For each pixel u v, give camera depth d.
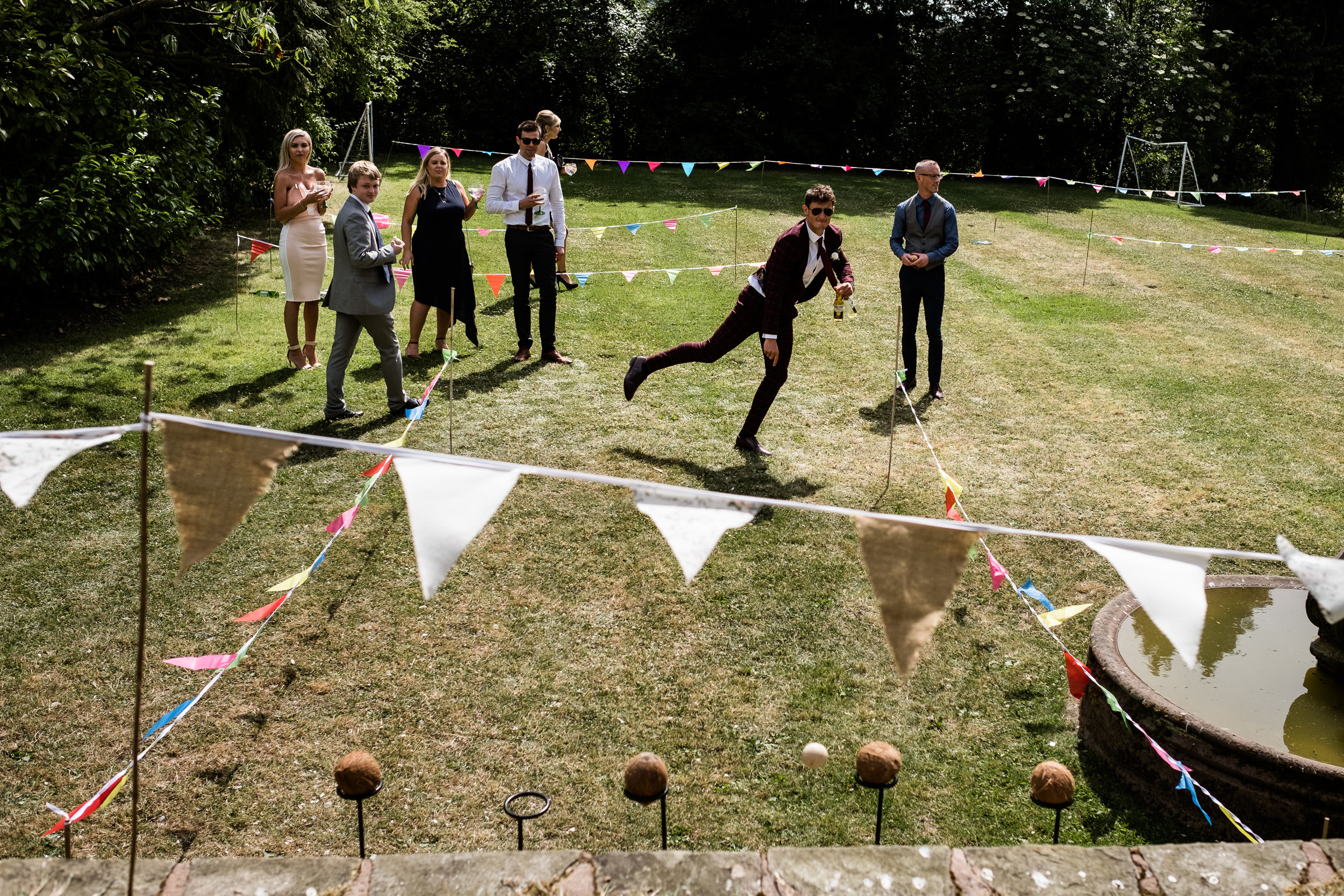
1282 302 10.56
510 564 4.92
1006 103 22.44
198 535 1.87
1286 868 2.48
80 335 8.14
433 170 7.45
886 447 6.55
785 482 5.95
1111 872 2.46
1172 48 20.98
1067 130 22.23
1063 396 7.56
